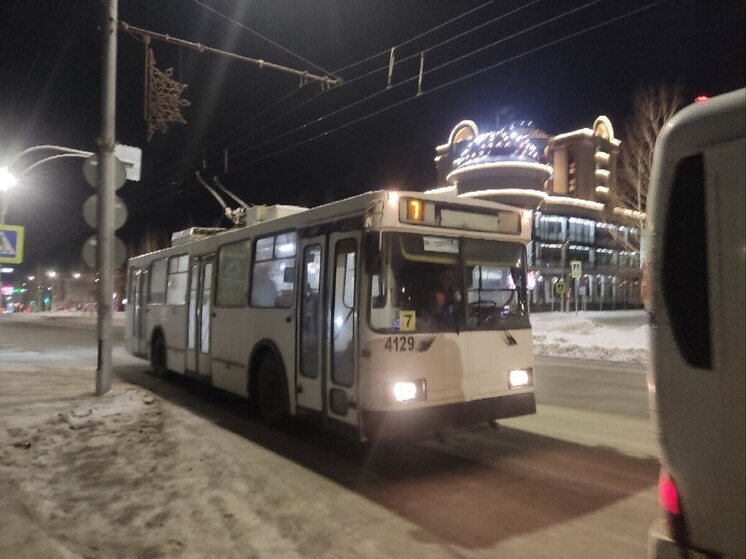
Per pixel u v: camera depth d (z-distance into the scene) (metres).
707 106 2.61
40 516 4.77
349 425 6.24
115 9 10.17
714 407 2.48
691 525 2.56
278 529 4.68
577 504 5.29
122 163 10.63
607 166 42.59
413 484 5.84
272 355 8.13
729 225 2.47
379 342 5.96
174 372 12.66
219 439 7.49
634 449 7.08
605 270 43.25
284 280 7.79
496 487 5.76
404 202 6.21
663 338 2.68
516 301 7.14
